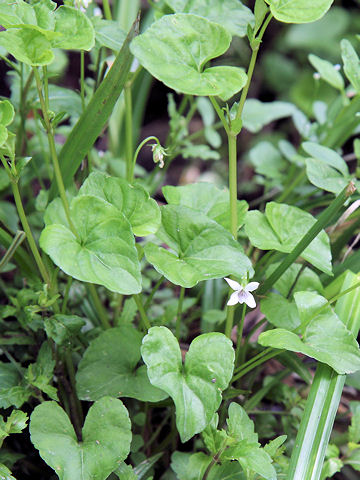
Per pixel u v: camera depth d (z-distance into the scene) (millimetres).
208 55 531
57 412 549
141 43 526
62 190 556
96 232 534
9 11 531
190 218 553
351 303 570
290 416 622
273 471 527
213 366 532
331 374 556
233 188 551
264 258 624
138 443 583
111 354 580
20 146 649
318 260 568
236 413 548
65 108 627
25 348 612
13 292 638
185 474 556
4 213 662
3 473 544
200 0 583
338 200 545
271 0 521
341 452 617
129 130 628
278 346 535
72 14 536
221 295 679
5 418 591
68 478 530
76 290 646
